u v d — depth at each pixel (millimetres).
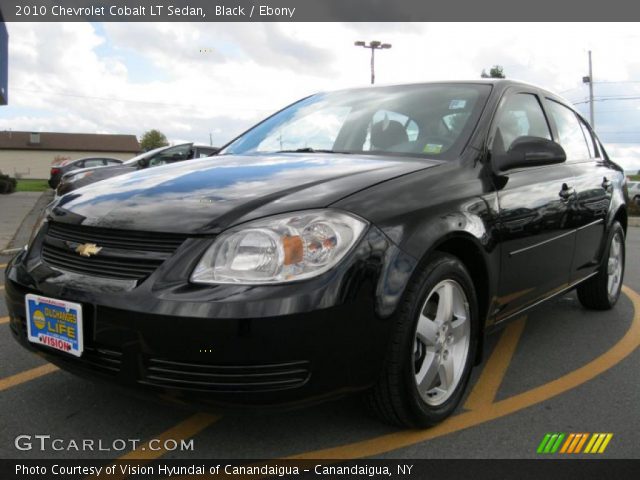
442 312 2434
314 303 1917
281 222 2031
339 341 1976
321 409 2621
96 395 2756
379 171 2486
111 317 2002
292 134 3449
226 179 2502
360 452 2270
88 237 2258
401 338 2158
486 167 2783
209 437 2379
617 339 3811
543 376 3133
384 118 3209
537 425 2527
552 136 3691
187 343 1898
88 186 2818
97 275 2125
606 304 4453
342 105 3533
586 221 3713
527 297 3111
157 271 2014
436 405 2451
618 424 2549
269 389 1921
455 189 2529
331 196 2178
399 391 2217
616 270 4609
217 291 1917
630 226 17422
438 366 2439
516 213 2824
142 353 1964
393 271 2100
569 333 3943
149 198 2342
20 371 3051
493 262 2646
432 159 2754
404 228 2191
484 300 2695
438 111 3096
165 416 2557
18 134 68438
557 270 3387
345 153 3010
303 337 1914
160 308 1923
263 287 1917
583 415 2637
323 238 2010
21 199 17172
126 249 2127
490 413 2646
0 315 4191
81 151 68375
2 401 2680
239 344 1874
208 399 1931
